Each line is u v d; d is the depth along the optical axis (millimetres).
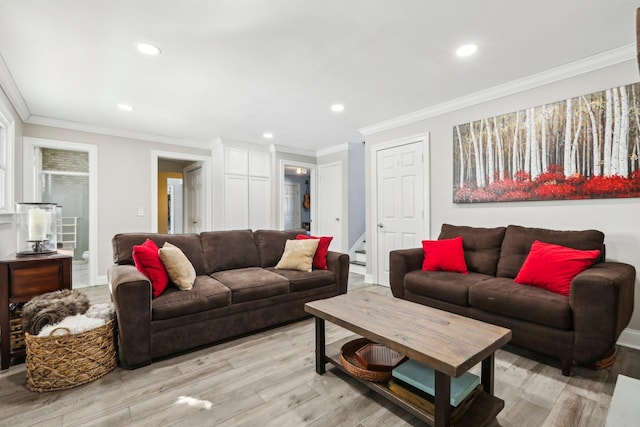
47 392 1682
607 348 1720
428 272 2820
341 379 1836
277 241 3404
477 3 1766
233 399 1634
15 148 3189
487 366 1479
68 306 1870
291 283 2746
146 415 1500
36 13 1800
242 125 4164
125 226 4340
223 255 3008
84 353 1765
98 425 1427
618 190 2303
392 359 1740
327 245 3262
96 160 4129
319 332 1880
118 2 1719
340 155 5512
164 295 2170
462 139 3256
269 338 2453
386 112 3648
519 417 1488
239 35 2062
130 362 1927
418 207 3713
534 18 1906
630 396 1131
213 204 5168
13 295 1971
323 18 1894
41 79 2686
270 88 2936
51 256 2150
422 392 1448
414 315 1734
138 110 3514
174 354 2154
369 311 1806
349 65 2496
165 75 2639
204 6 1768
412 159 3771
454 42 2172
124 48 2205
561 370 1924
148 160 4574
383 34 2070
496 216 3021
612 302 1703
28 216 2246
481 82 2826
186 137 4809
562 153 2580
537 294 2021
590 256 2057
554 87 2627
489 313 2232
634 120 2240
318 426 1431
